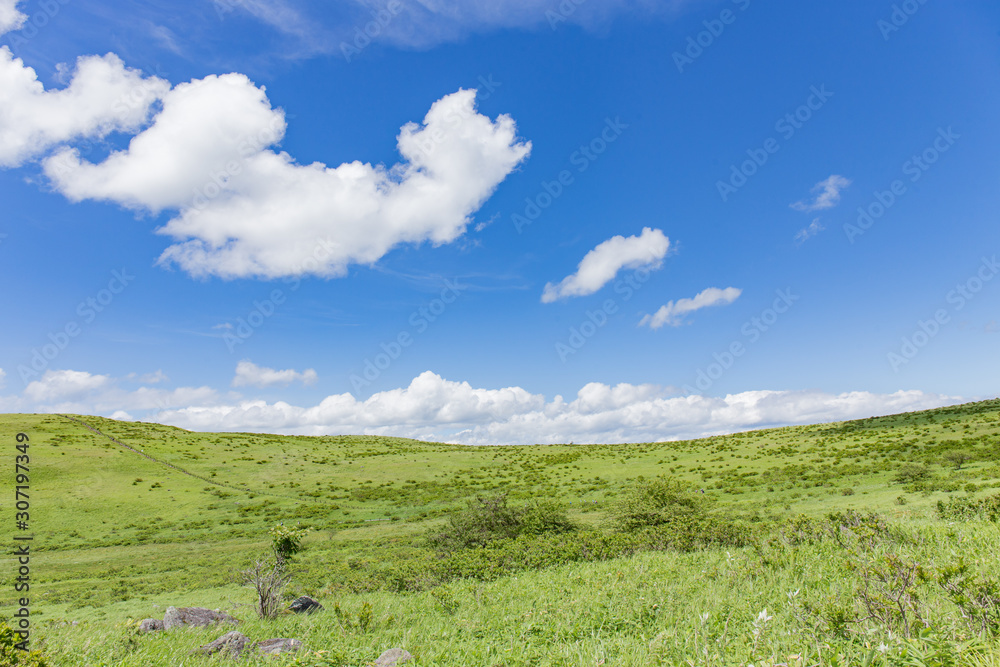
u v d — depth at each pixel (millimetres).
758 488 45156
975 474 33156
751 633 5395
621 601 9047
